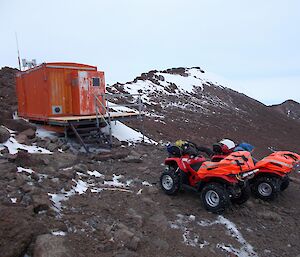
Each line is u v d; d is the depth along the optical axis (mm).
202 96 38531
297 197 7891
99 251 4699
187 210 6594
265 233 6055
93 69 12234
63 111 11453
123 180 7965
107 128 12594
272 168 7281
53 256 4168
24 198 5680
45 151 9266
